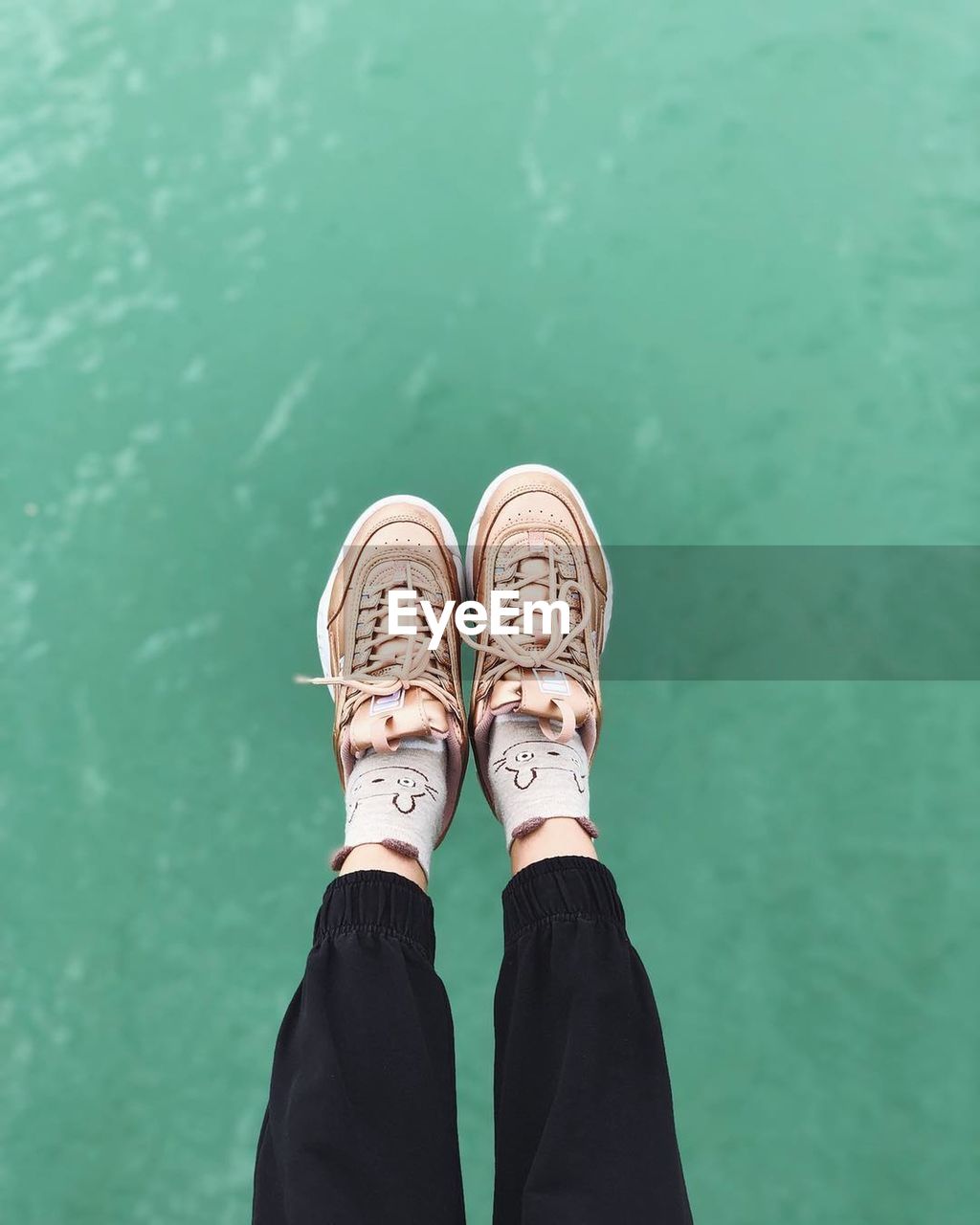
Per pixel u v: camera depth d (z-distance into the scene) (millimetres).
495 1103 1075
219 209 1739
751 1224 1447
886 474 1660
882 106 1774
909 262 1721
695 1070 1493
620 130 1763
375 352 1689
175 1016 1518
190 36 1794
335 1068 979
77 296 1711
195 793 1573
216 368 1688
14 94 1774
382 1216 938
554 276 1708
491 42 1783
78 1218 1463
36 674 1601
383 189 1742
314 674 1606
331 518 1655
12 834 1560
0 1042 1510
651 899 1544
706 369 1686
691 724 1594
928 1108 1484
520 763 1264
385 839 1164
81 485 1652
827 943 1533
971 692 1603
